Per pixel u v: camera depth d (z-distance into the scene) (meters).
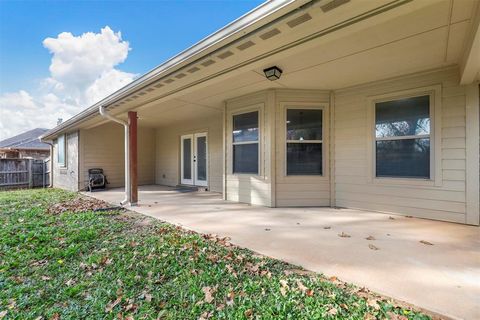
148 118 8.61
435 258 2.55
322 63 3.87
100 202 6.21
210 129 8.30
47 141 11.77
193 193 7.82
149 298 1.96
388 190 4.61
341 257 2.60
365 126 4.87
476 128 3.81
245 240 3.16
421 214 4.27
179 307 1.86
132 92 4.57
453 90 3.98
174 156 9.83
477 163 3.80
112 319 1.74
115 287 2.13
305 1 2.13
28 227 3.85
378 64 3.92
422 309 1.73
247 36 2.68
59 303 1.95
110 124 9.46
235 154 6.15
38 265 2.58
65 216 4.58
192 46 3.15
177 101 6.24
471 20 2.64
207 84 4.14
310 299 1.86
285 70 4.16
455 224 3.85
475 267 2.34
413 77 4.33
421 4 2.11
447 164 4.04
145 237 3.38
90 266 2.52
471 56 2.88
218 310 1.80
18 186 10.99
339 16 2.29
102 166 9.26
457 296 1.87
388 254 2.67
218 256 2.67
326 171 5.29
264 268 2.38
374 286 2.03
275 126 5.28
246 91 5.45
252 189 5.71
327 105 5.27
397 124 4.54
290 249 2.84
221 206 5.49
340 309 1.74
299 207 5.25
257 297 1.92
